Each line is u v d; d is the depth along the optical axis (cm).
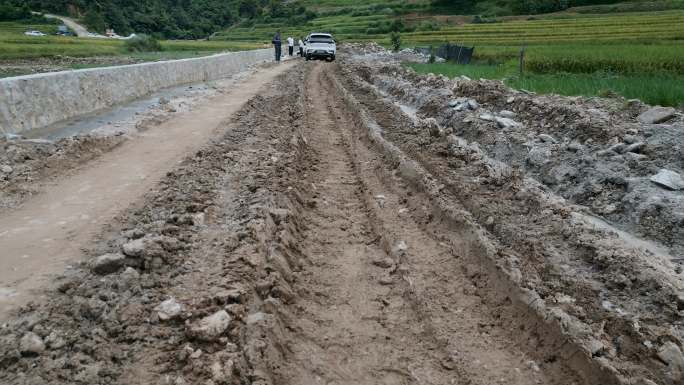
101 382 309
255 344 351
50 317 357
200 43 7281
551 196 690
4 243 481
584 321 408
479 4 8406
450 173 777
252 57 3334
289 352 374
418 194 707
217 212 592
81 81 1286
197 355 337
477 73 1970
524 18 6750
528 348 390
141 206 586
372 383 349
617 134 786
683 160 671
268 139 995
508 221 593
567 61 1830
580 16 6244
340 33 7812
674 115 834
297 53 5016
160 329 363
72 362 315
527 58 1925
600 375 348
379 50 5072
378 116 1294
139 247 441
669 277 456
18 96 1021
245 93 1691
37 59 3784
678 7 6019
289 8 11238
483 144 973
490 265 491
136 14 10206
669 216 572
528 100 1100
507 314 429
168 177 705
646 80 1301
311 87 1984
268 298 413
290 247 530
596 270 487
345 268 513
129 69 1599
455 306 445
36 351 321
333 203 698
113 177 707
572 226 564
